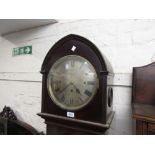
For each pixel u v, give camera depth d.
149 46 0.88
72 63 0.69
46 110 0.74
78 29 1.11
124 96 0.94
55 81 0.71
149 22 0.89
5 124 1.38
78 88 0.67
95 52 0.64
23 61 1.41
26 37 1.38
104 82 0.62
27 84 1.38
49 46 1.24
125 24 0.95
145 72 0.83
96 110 0.63
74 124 0.67
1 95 1.61
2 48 1.60
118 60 0.96
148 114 0.58
